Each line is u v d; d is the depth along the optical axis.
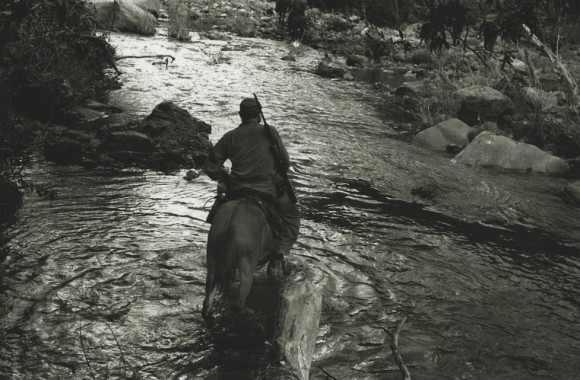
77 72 14.77
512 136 14.09
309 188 10.30
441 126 13.89
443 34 7.23
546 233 9.37
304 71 20.06
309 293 6.00
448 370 5.83
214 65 19.17
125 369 5.50
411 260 8.05
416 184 10.96
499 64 18.97
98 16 22.89
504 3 7.07
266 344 5.93
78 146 10.26
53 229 7.94
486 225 9.48
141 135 10.75
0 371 5.36
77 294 6.56
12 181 9.27
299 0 25.88
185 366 5.59
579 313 7.11
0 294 6.46
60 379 5.33
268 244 6.42
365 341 6.16
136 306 6.44
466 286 7.51
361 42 25.98
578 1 8.05
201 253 7.59
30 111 12.15
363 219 9.23
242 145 6.62
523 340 6.45
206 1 31.08
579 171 12.57
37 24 12.52
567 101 15.95
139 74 17.05
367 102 16.91
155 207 8.86
